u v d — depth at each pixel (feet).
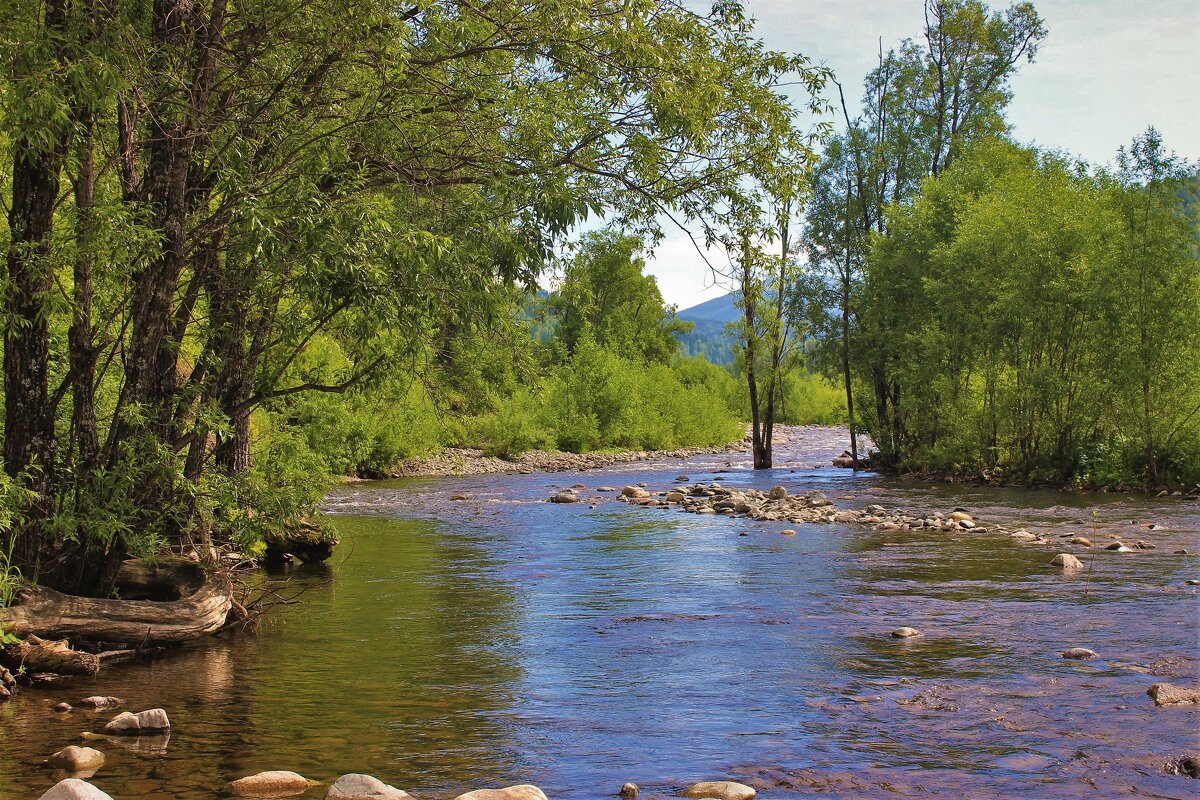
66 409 34.73
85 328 29.73
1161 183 81.66
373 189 32.99
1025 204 97.25
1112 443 90.12
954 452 105.81
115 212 27.09
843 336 125.49
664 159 35.63
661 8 33.37
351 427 97.76
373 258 28.55
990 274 98.84
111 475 29.32
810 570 46.50
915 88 125.39
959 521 63.67
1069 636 31.30
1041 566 46.29
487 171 33.22
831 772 19.12
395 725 22.56
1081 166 96.89
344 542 57.93
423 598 39.99
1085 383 89.45
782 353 134.41
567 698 24.95
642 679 26.89
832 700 24.45
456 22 31.53
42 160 27.99
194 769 19.31
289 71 31.50
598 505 83.71
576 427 171.01
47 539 29.60
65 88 25.63
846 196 125.49
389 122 31.27
